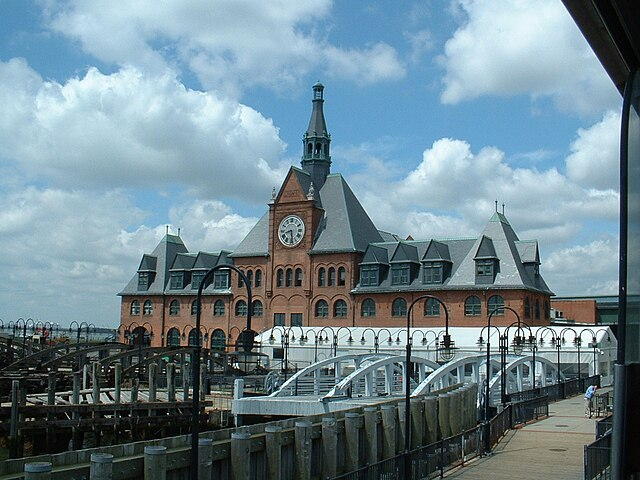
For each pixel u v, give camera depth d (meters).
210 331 94.25
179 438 19.84
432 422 31.89
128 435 43.53
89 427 40.31
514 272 76.44
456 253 82.12
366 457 27.03
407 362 24.78
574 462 26.91
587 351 64.94
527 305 77.00
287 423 24.30
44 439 40.84
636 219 5.37
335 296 84.88
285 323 87.88
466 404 37.41
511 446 30.86
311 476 24.11
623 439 5.19
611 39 5.78
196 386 15.21
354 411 27.83
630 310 5.25
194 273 97.50
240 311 92.19
